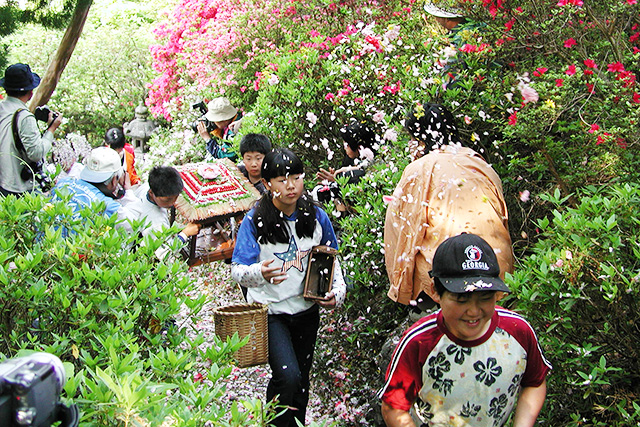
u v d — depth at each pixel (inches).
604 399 96.1
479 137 146.6
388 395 81.2
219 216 162.2
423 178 121.5
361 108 190.2
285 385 122.5
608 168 128.2
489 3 148.6
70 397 67.7
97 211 121.8
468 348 77.4
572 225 97.5
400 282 123.0
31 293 92.9
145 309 102.0
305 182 205.9
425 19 207.5
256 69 304.3
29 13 200.4
